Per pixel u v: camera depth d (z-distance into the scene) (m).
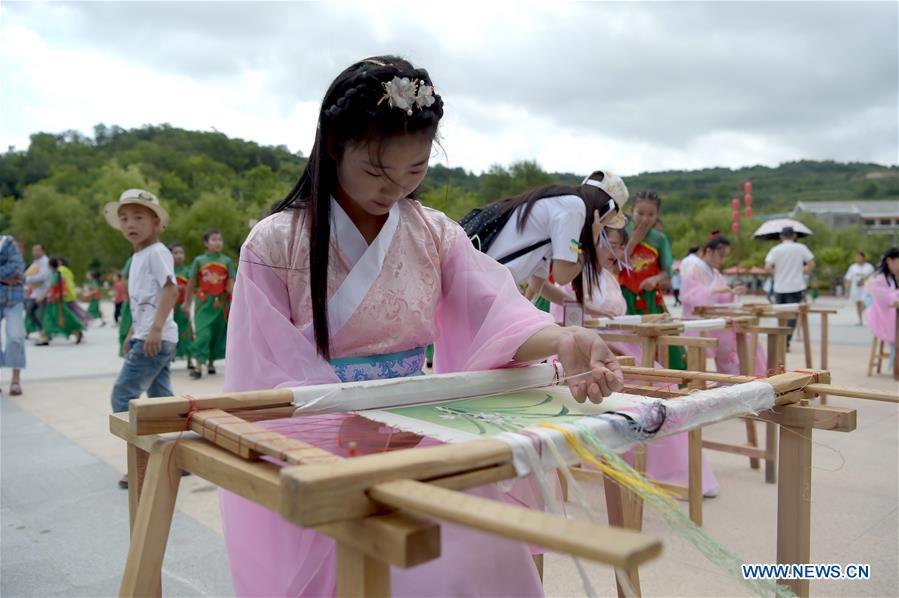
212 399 1.09
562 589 2.21
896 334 6.51
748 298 27.58
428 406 1.26
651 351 3.00
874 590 2.17
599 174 2.80
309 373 1.31
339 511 0.70
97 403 5.36
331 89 1.26
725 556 1.07
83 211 44.91
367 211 1.39
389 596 0.78
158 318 3.33
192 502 3.08
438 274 1.52
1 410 5.08
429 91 1.22
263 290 1.36
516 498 1.40
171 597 2.19
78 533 2.73
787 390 1.40
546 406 1.26
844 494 3.09
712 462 3.74
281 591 1.21
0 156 71.38
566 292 3.45
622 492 1.60
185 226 45.25
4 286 5.66
